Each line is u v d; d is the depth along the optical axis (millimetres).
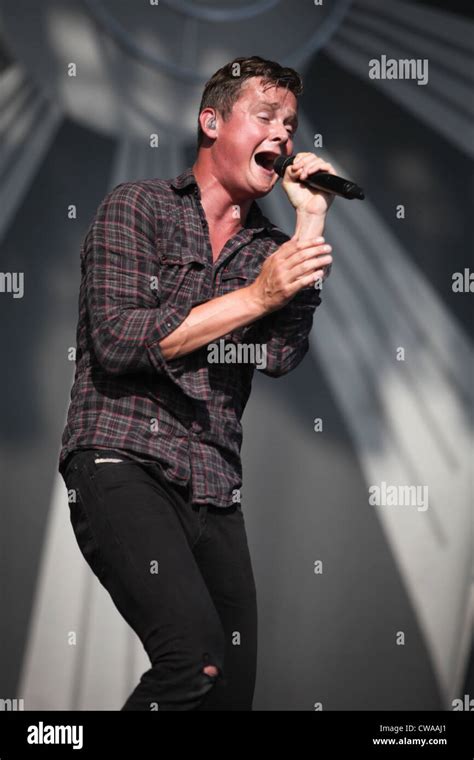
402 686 3176
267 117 1729
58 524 3088
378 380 3307
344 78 3389
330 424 3266
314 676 3146
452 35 3410
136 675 3066
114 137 3277
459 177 3391
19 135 3225
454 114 3402
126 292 1588
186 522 1630
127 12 3311
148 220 1656
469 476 3283
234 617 1731
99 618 3076
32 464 3096
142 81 3309
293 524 3203
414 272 3354
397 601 3209
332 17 3395
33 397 3125
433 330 3340
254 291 1539
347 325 3316
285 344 1740
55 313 3168
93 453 1570
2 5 3260
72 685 3041
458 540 3246
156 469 1576
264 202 3303
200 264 1669
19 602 3049
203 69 3330
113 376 1603
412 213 3377
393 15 3406
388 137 3389
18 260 3172
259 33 3354
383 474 3260
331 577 3195
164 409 1618
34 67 3258
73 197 3232
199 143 1787
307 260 1513
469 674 3195
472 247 3371
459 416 3311
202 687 1406
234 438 1734
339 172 3367
